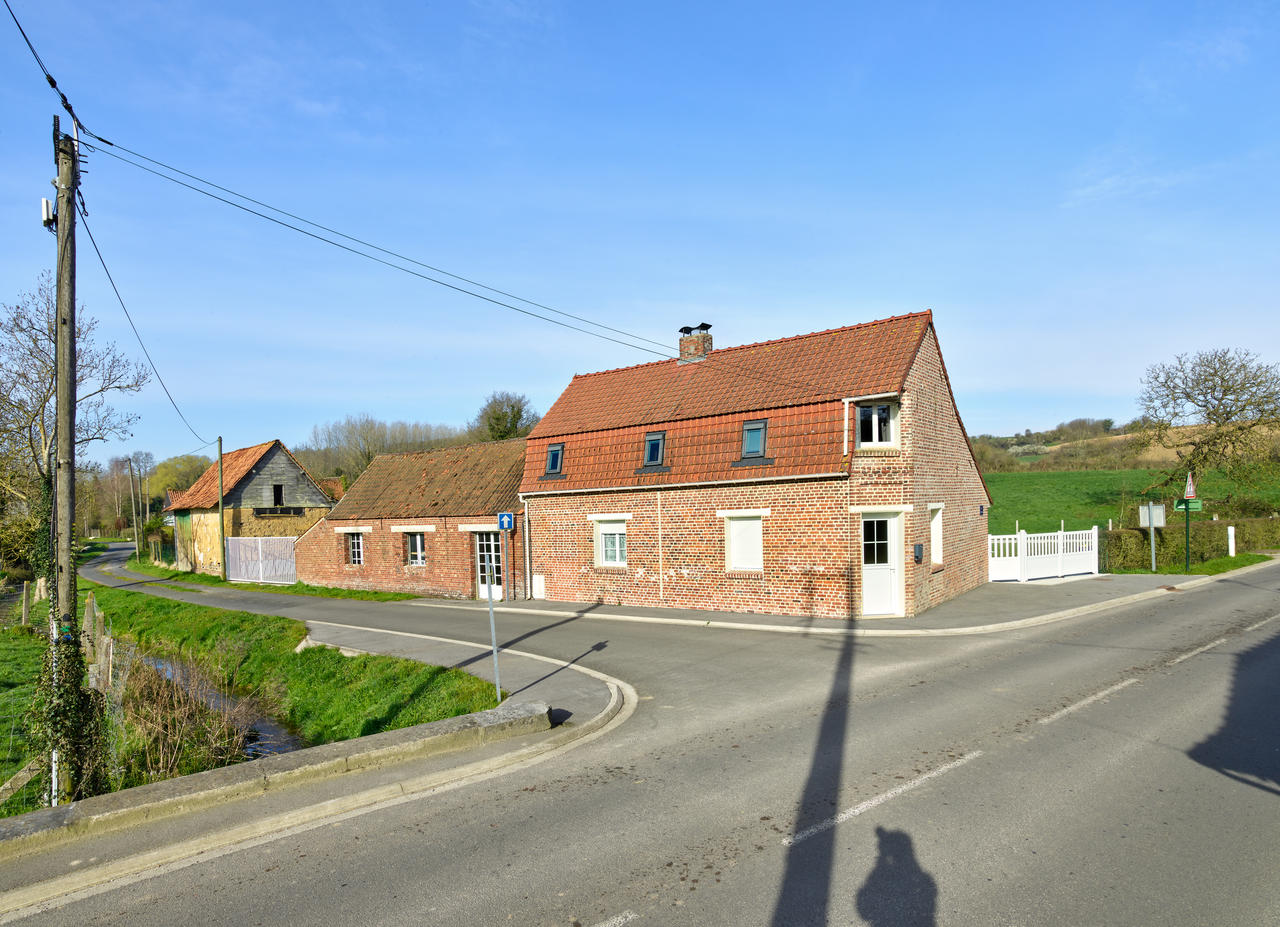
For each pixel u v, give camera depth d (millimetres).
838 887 5188
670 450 20469
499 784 7613
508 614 20844
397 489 29016
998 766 7449
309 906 5230
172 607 25859
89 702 9297
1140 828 5965
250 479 42281
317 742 12336
